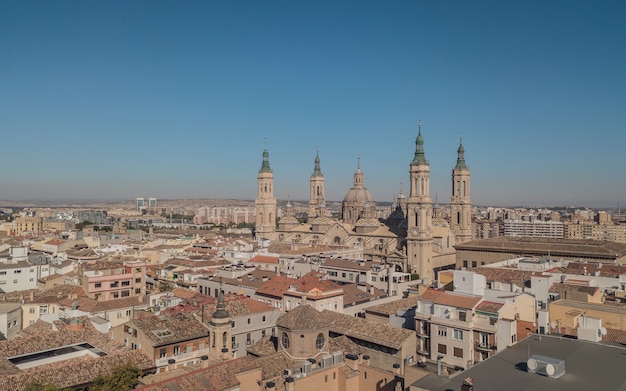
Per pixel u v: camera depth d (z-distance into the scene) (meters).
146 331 114.19
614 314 104.75
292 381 88.44
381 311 138.62
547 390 65.19
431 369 91.56
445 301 108.31
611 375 69.62
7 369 96.81
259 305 141.75
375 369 97.19
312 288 147.75
